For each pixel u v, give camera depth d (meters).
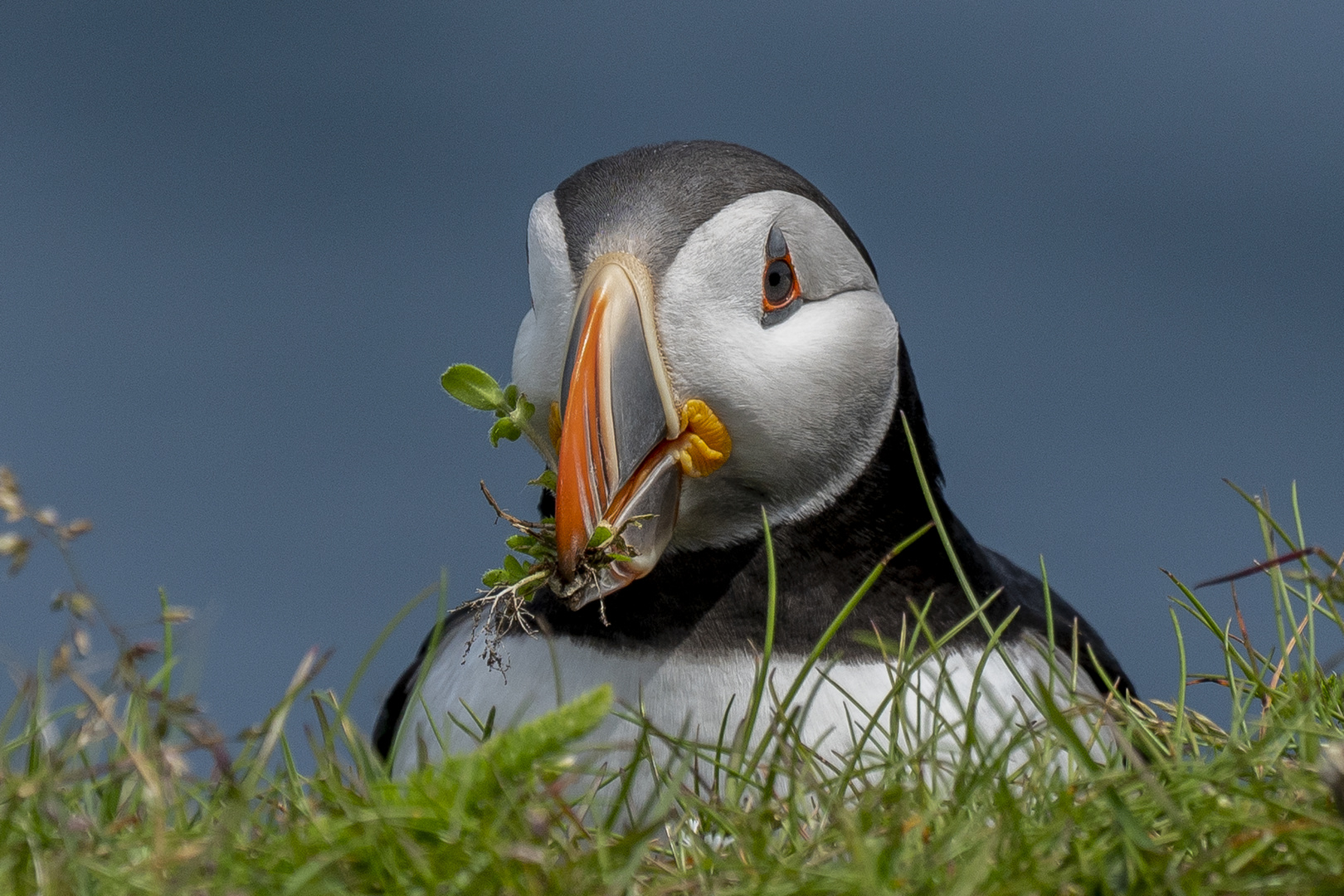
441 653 8.04
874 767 6.10
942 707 7.10
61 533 5.69
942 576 7.75
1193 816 5.32
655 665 7.30
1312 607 6.96
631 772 5.99
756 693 6.42
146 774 5.39
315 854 5.21
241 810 5.35
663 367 7.07
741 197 7.32
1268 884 4.93
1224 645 7.01
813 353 7.28
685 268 7.14
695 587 7.36
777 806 5.93
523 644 7.56
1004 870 5.08
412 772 5.72
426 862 5.05
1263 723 6.14
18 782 5.34
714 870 5.21
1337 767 4.99
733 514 7.36
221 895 4.98
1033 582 9.09
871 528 7.55
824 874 5.04
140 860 5.19
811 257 7.43
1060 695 7.26
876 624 7.45
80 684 5.59
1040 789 5.80
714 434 7.13
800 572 7.42
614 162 7.62
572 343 6.99
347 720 6.32
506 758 5.57
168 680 6.35
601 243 7.21
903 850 5.27
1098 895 5.02
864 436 7.55
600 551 6.80
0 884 5.02
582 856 5.21
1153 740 6.21
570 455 6.73
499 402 7.38
